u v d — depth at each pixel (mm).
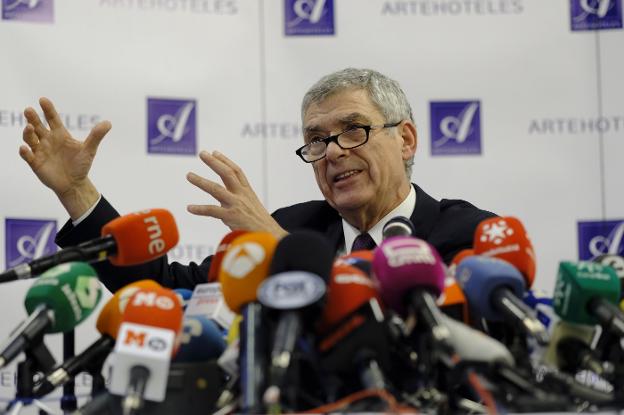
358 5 6227
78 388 5078
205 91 6066
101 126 3881
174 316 2545
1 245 5652
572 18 6207
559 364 2844
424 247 2518
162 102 6004
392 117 4574
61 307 2703
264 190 6051
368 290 2512
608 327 2697
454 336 2357
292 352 2203
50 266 2938
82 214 3891
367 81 4582
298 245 2361
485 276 2664
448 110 6168
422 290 2461
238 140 6074
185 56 6066
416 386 2615
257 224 4168
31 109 3850
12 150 5723
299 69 6168
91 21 5949
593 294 2730
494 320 2729
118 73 5957
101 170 5859
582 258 6066
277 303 2197
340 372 2477
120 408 2682
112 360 2484
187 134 6020
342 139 4480
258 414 2215
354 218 4570
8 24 5801
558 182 6117
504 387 2340
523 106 6164
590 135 6152
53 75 5855
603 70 6184
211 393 2803
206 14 6125
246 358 2309
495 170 6121
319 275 2326
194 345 2869
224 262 2518
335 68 6195
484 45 6207
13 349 2598
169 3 6078
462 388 2719
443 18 6234
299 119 6125
